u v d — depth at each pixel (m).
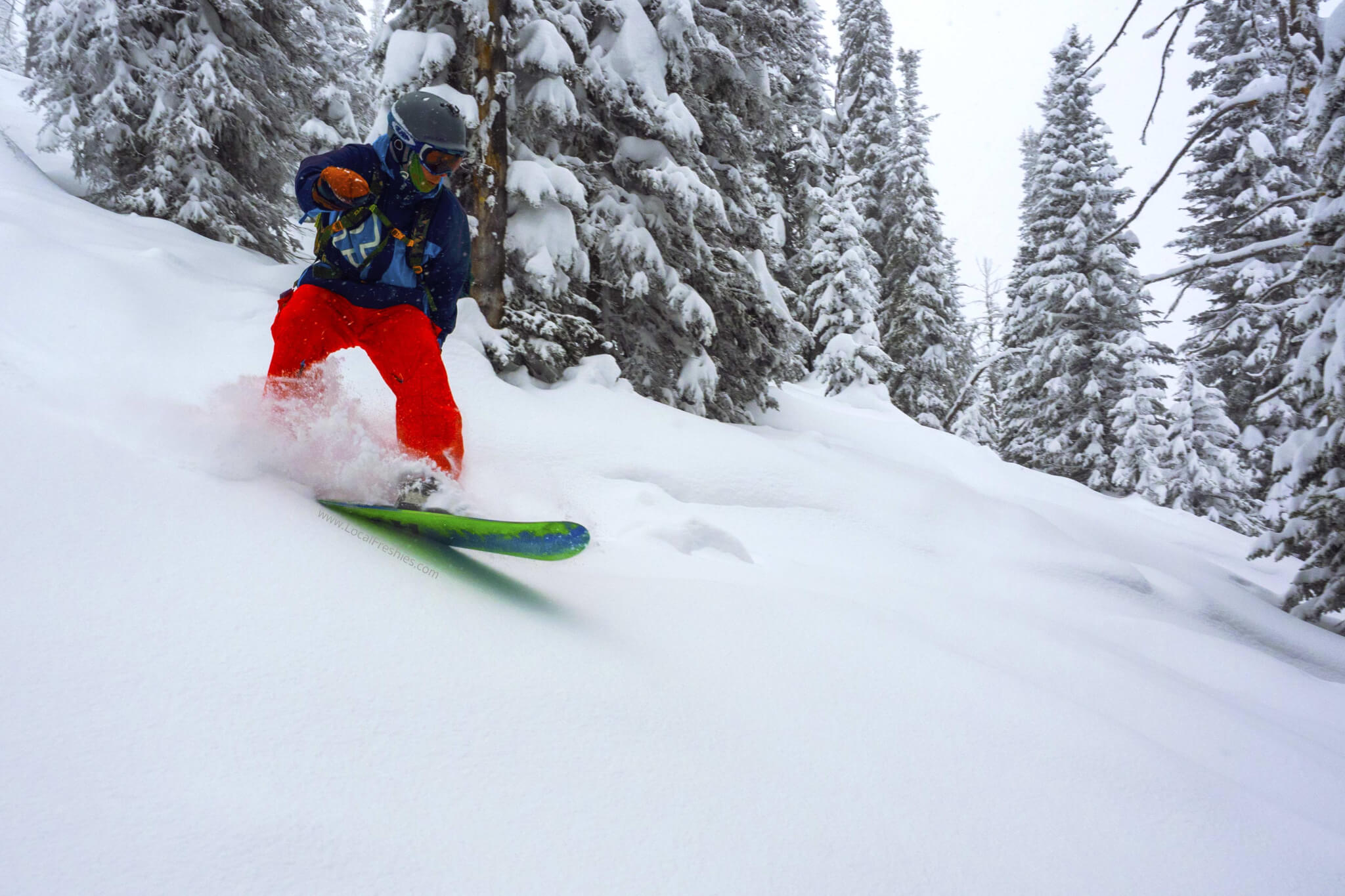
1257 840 1.85
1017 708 2.32
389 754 1.37
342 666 1.59
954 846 1.57
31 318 4.04
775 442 6.60
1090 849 1.68
